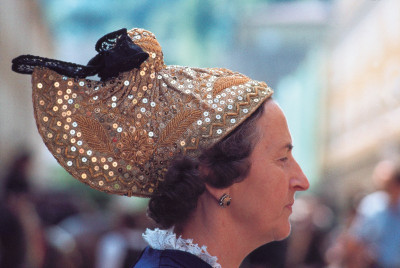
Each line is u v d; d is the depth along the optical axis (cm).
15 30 2075
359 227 686
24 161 459
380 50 1817
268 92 177
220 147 170
